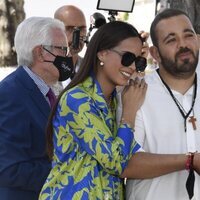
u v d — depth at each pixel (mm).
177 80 7824
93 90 7336
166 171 7305
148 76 8023
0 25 17281
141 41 7465
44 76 9203
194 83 7910
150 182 7684
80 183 7105
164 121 7719
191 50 7656
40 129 8789
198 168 7219
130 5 11969
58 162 7359
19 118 8633
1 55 17359
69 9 14250
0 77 17344
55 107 7434
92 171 7145
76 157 7238
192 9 13227
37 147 8781
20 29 9289
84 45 14289
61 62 9242
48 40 9172
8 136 8531
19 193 8719
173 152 7664
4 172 8430
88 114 7070
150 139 7715
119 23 7379
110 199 7188
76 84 7359
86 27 14547
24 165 8547
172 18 7727
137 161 7328
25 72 9109
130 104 7555
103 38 7312
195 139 7676
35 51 9172
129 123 7379
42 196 7418
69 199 7094
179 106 7777
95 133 7020
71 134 7176
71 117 7121
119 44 7270
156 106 7750
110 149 6973
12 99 8719
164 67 7824
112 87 7555
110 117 7348
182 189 7652
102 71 7434
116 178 7379
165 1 13375
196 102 7820
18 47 9289
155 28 7852
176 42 7664
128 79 7418
